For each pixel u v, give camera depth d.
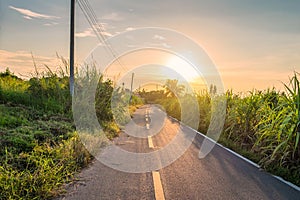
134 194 5.39
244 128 11.63
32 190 5.14
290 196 5.55
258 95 11.35
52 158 7.17
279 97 9.40
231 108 13.59
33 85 15.76
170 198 5.23
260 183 6.36
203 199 5.24
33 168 6.36
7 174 5.52
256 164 8.30
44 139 8.98
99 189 5.62
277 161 7.75
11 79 17.27
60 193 5.33
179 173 7.01
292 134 7.60
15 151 7.25
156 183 6.10
